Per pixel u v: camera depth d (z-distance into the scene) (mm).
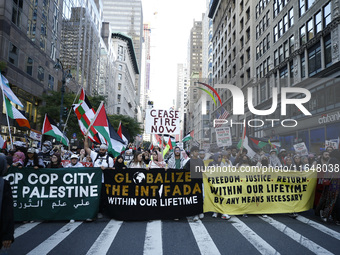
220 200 6484
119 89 80562
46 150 8398
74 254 4102
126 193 6266
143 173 6355
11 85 23109
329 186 6031
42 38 28500
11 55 22781
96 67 50344
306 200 6762
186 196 6391
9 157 5965
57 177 6141
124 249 4320
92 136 8531
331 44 17875
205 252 4215
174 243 4617
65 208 6059
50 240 4746
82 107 8617
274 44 26906
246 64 35344
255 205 6598
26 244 4531
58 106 23125
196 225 5797
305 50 20953
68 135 25203
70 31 36500
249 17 34875
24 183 6008
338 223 5902
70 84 35969
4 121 21266
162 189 6332
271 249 4363
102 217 6508
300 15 22266
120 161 7055
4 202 2838
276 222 6062
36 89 27219
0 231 2779
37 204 5996
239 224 5883
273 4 27406
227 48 45562
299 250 4332
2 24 21500
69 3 36031
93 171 6270
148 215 6207
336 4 17672
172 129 7777
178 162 7340
